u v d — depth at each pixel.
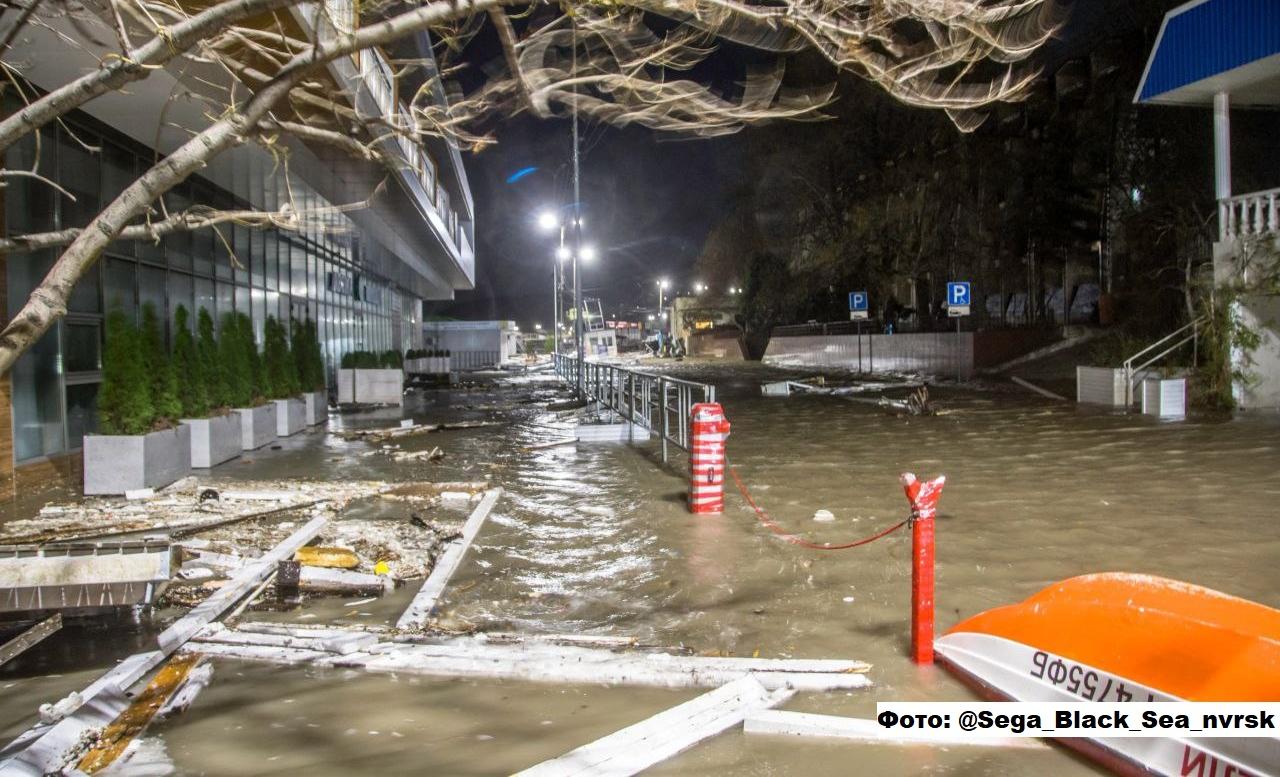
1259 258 16.89
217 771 3.33
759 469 11.34
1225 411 16.86
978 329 33.72
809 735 3.59
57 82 9.46
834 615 5.23
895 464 11.51
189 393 11.73
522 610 5.46
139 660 4.41
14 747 3.48
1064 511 8.14
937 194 36.56
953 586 5.73
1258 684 2.84
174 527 7.49
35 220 10.47
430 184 21.58
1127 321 27.86
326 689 4.17
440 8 3.41
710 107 4.79
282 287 21.47
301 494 9.33
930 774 3.25
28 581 4.52
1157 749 3.10
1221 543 6.77
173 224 3.67
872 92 37.34
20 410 10.16
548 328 138.62
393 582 6.09
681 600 5.61
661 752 3.37
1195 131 25.89
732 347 60.72
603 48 4.07
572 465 11.95
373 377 23.78
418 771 3.32
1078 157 31.42
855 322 43.16
